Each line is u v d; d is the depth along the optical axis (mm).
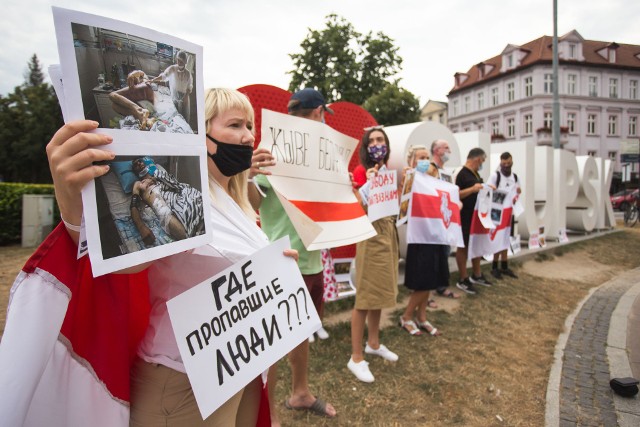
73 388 1030
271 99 3684
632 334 4039
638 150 17109
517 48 44031
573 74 43000
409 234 3648
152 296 1139
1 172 32094
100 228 804
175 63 950
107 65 811
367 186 3027
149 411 1091
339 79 19625
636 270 7672
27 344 833
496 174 5934
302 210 2242
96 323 1057
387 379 2938
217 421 1138
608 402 2729
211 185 1266
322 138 2424
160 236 914
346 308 4391
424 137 5945
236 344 1164
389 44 20641
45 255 864
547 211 9023
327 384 2830
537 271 6957
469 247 5312
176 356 1091
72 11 752
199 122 1021
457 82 52375
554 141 14219
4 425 795
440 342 3658
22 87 37062
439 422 2471
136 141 864
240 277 1216
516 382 3016
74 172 765
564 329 4172
